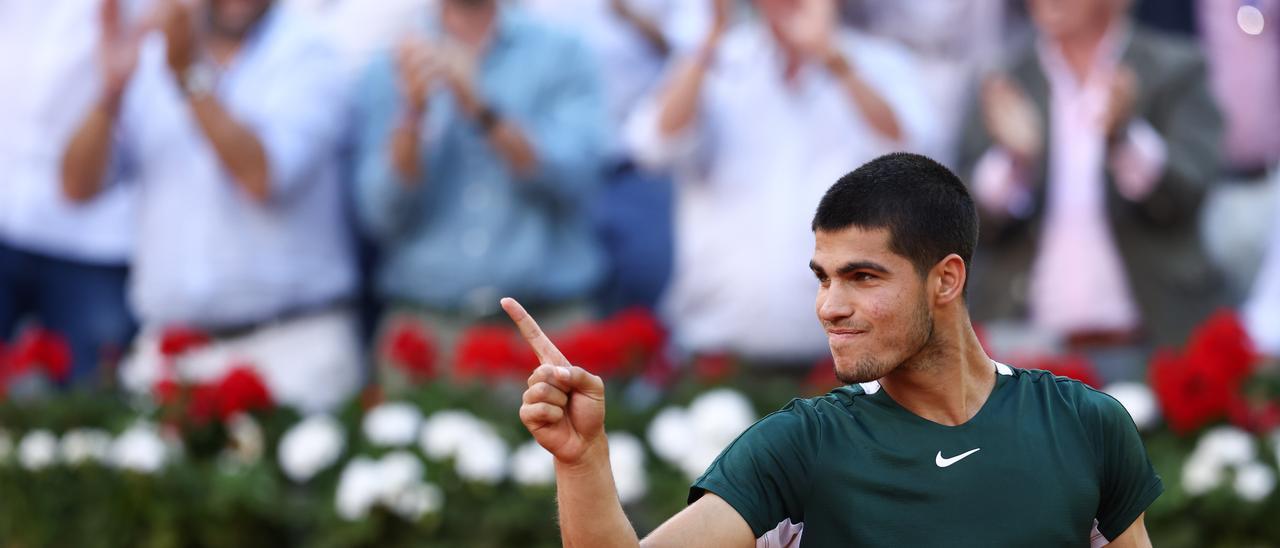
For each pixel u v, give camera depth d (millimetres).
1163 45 28031
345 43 31203
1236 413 23047
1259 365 27875
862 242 10414
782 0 28375
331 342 29703
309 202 29469
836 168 28406
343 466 24000
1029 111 28000
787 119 28422
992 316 28281
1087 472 10875
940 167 10805
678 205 29344
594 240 30047
